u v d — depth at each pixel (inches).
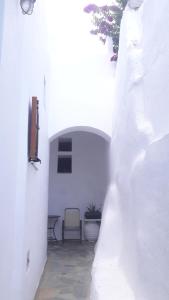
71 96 271.9
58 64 277.1
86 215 337.4
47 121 252.4
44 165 228.2
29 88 139.6
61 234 350.9
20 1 104.7
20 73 113.2
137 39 164.6
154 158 99.0
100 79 275.6
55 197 358.3
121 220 168.9
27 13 109.3
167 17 102.6
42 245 216.1
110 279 139.0
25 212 125.5
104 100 272.1
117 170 189.2
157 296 87.7
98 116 269.4
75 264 240.1
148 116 124.2
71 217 342.6
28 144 138.0
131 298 115.1
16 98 105.3
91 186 361.4
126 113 163.2
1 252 82.7
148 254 98.7
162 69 105.2
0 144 79.5
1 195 81.5
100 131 268.8
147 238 101.1
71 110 269.6
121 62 202.1
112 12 266.1
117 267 155.2
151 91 119.6
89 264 239.5
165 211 85.5
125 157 161.3
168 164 85.5
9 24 87.4
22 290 116.6
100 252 172.4
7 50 85.3
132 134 140.8
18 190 113.9
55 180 361.1
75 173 363.3
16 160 107.7
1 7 80.8
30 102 144.6
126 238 146.6
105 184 323.9
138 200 119.0
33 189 157.6
